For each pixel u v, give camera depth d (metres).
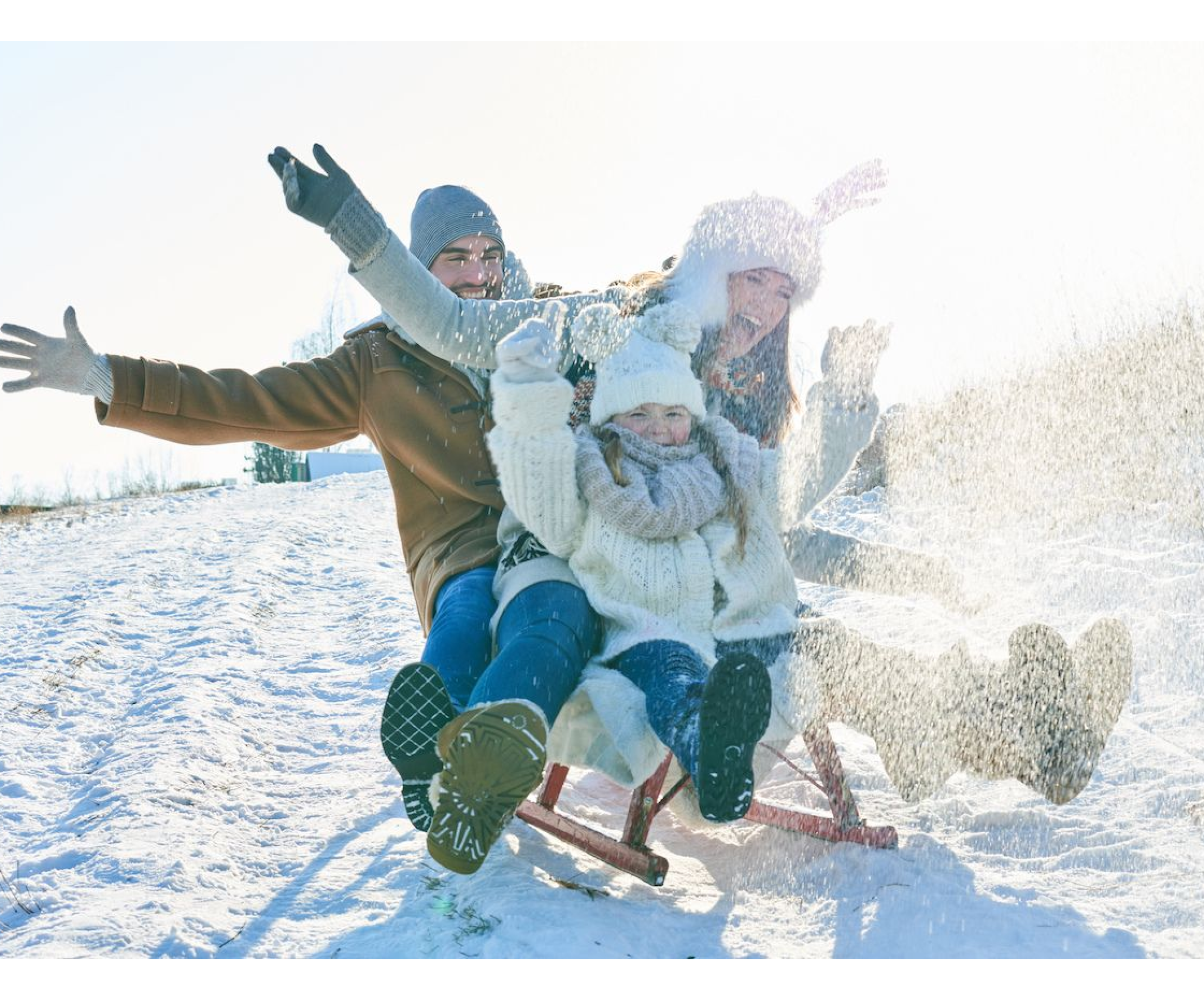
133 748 5.43
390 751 3.24
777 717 3.44
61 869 3.96
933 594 4.21
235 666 7.16
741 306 3.94
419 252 4.40
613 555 3.52
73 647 7.88
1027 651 3.40
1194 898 3.28
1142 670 5.69
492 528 3.94
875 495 10.22
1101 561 7.86
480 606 3.64
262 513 17.53
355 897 3.59
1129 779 4.34
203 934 3.30
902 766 3.46
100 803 4.66
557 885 3.46
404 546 4.11
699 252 3.89
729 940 3.14
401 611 8.79
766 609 3.67
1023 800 4.21
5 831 4.57
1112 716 3.38
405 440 3.99
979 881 3.46
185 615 9.09
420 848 3.98
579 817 4.27
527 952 3.00
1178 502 8.95
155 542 14.48
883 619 6.41
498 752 2.99
